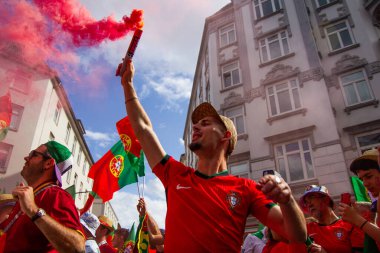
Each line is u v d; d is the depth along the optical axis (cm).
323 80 1198
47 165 230
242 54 1492
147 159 190
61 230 178
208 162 184
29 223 191
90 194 446
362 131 1076
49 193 205
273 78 1323
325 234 301
